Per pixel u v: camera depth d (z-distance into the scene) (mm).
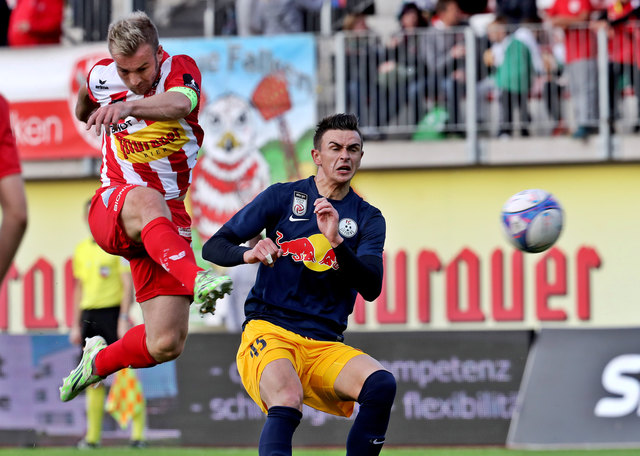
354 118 13805
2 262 11602
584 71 30578
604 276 30672
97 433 27125
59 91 31797
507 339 26844
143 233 12719
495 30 31531
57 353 28266
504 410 26641
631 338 26578
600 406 26438
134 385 27125
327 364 13414
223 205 31344
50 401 28250
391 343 27141
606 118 30609
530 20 31578
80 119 14141
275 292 13672
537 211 15844
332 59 31797
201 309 11938
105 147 13648
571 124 30906
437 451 25234
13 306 32875
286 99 31188
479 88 31547
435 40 31422
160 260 12516
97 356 14312
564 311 30625
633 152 30578
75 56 31703
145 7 34312
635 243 30719
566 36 30781
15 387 28422
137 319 30531
